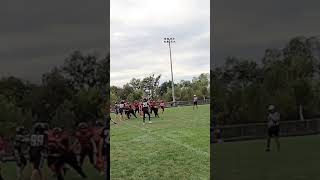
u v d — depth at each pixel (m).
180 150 12.91
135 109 34.09
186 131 18.89
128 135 17.81
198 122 24.16
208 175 9.37
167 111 39.78
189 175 9.38
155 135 17.50
